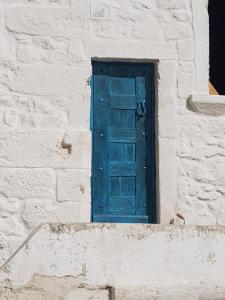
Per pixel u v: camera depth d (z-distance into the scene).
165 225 5.40
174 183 7.37
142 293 5.25
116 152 7.57
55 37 7.42
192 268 5.35
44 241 5.25
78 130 7.24
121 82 7.68
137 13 7.60
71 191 7.07
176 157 7.42
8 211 6.98
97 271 5.25
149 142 7.61
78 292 5.23
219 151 7.50
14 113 7.21
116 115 7.62
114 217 7.44
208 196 7.41
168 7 7.66
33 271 5.21
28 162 7.07
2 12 7.39
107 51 7.48
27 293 5.18
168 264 5.33
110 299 5.25
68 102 7.32
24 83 7.29
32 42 7.38
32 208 6.99
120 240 5.32
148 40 7.57
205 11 7.72
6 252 6.91
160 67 7.55
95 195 7.45
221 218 7.40
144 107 7.65
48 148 7.11
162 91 7.52
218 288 5.34
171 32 7.62
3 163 7.04
